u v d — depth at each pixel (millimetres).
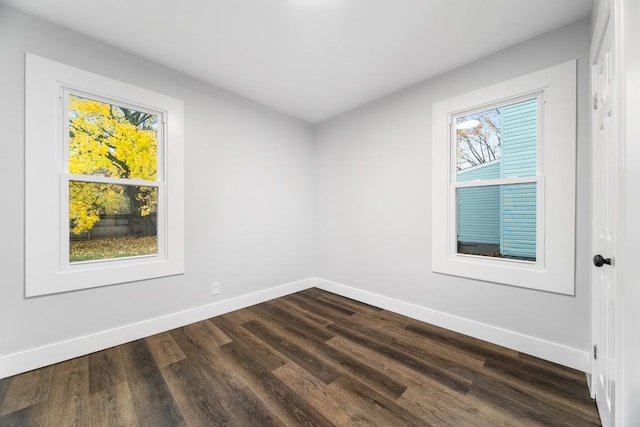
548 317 1820
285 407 1392
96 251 1967
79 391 1499
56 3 1573
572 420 1299
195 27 1787
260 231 2992
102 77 1927
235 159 2752
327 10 1631
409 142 2574
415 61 2170
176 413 1348
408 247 2594
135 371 1692
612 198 1117
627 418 863
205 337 2160
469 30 1803
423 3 1571
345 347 2006
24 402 1408
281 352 1933
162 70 2232
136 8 1614
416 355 1892
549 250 1803
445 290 2332
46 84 1717
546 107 1824
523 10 1613
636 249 843
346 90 2648
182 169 2352
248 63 2211
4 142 1594
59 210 1788
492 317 2068
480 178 2188
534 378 1621
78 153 1885
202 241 2504
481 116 2184
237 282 2785
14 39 1616
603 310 1299
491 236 2141
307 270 3539
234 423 1285
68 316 1822
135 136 2146
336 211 3318
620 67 912
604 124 1280
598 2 1357
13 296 1630
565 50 1737
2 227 1597
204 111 2502
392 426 1269
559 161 1756
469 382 1589
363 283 3016
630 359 855
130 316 2090
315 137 3602
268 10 1632
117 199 2062
